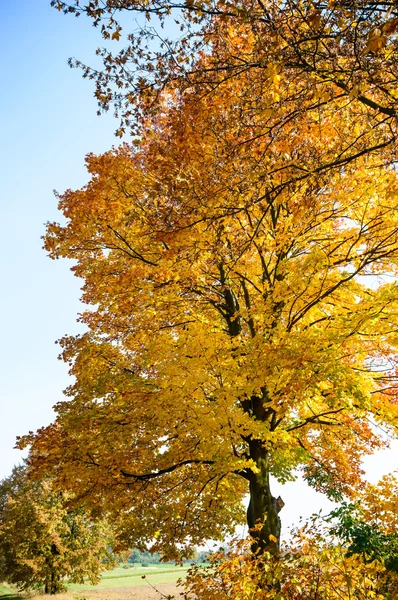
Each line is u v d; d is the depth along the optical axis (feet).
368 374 26.43
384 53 14.35
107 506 32.53
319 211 26.35
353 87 14.56
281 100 16.35
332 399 22.22
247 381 26.16
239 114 17.39
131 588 113.39
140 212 27.12
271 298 25.03
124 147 30.76
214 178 18.67
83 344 34.78
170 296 30.68
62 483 31.83
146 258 30.68
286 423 35.32
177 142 20.30
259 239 27.58
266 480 30.89
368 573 19.66
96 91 17.67
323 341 22.00
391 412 24.95
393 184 19.36
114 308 31.89
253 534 28.89
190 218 19.17
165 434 30.91
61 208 31.40
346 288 27.53
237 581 19.58
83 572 89.61
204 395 27.99
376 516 24.56
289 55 14.96
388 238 24.95
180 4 15.92
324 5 14.29
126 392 31.27
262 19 14.88
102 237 30.81
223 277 30.94
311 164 18.31
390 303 22.33
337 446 37.58
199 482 33.12
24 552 87.92
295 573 19.43
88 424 31.19
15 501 93.97
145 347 32.89
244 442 33.06
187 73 17.51
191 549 33.45
